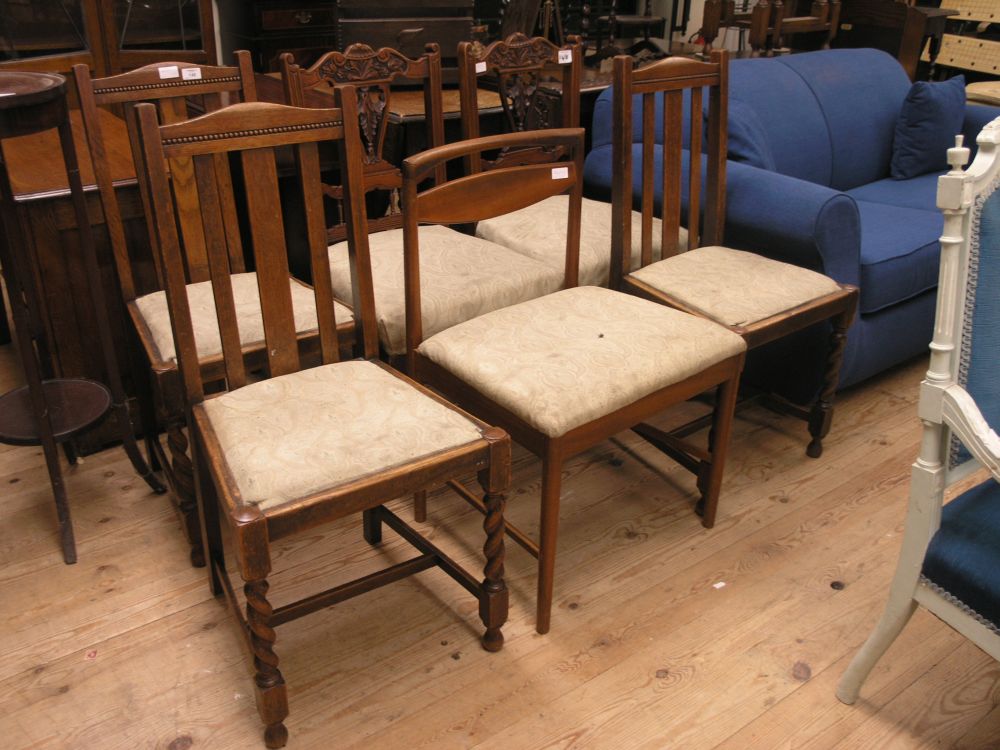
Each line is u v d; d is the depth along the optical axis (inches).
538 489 80.5
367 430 53.1
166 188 51.7
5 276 77.0
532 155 96.0
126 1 129.3
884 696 58.8
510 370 59.7
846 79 113.0
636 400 60.5
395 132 103.2
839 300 76.2
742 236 85.1
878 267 86.3
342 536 74.2
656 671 60.7
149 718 56.6
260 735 55.6
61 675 59.4
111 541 72.4
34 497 77.9
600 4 135.9
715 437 71.2
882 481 82.2
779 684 59.7
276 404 55.1
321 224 58.3
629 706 57.9
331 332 61.1
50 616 64.4
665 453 77.8
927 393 46.4
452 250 80.0
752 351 90.8
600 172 98.3
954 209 43.8
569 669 60.8
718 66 78.5
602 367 59.9
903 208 102.9
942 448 47.7
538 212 91.7
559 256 82.0
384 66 81.4
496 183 64.7
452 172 109.7
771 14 138.4
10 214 62.1
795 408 86.0
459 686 59.4
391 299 71.0
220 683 59.3
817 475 83.0
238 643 62.6
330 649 62.2
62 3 124.5
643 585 68.6
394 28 110.7
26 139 93.0
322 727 56.1
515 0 118.4
